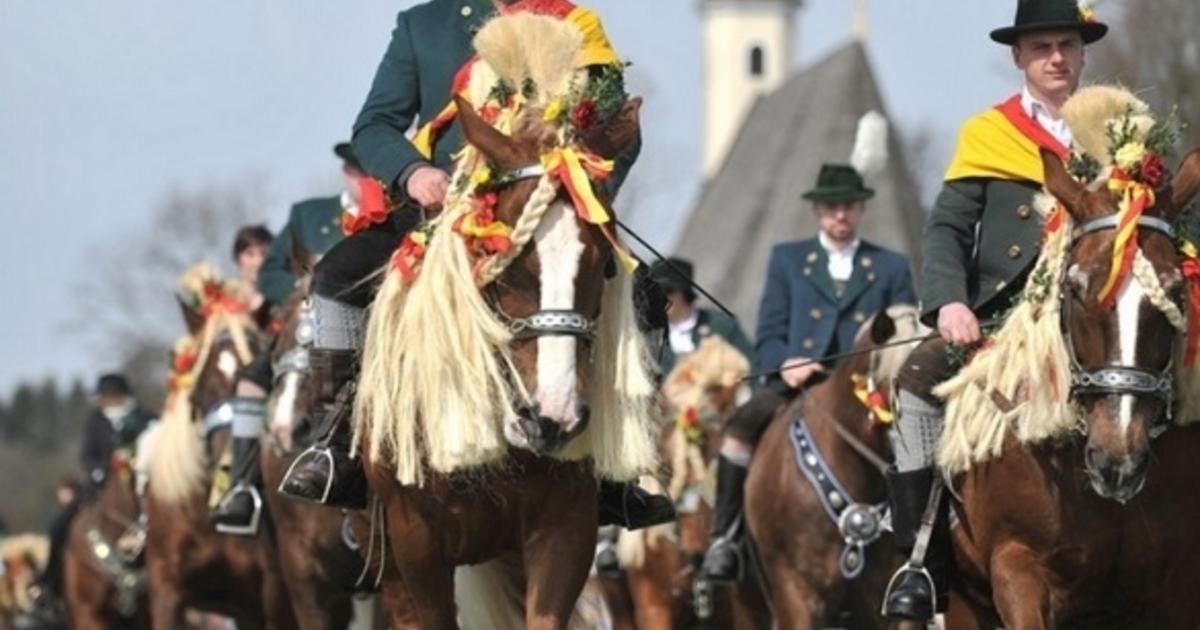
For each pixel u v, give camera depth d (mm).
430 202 15492
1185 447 15414
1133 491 14531
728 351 25453
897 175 81000
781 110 93625
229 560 24984
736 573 23000
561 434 14211
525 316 14438
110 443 32906
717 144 178125
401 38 16719
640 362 14758
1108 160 15102
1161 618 15695
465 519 15047
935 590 16375
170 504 25031
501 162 14539
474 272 14570
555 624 14969
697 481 25156
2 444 153375
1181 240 14992
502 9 16500
